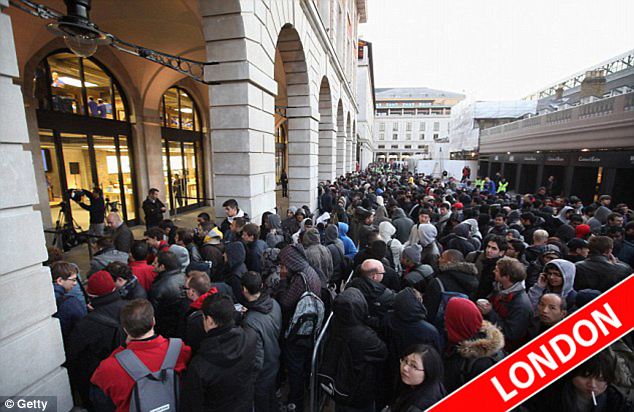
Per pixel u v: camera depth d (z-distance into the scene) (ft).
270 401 8.80
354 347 7.61
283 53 27.73
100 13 22.74
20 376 6.89
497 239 12.36
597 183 45.62
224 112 17.70
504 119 91.35
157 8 22.29
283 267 11.76
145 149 35.32
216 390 6.23
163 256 10.63
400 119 287.89
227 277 12.07
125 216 33.60
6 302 6.59
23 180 6.86
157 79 33.96
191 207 46.14
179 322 10.12
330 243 16.15
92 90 29.32
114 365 6.07
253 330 7.77
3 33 6.39
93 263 12.28
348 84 66.90
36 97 24.23
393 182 48.16
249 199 18.29
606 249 11.04
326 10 39.83
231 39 16.66
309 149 31.45
